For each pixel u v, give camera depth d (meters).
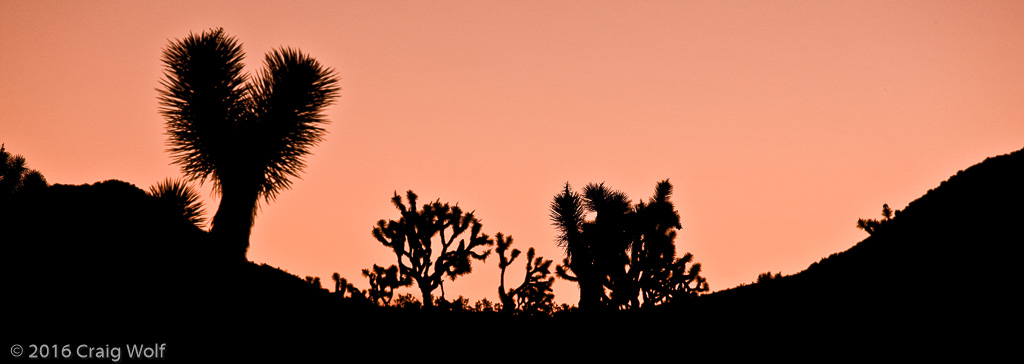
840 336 9.81
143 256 5.17
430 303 17.52
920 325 9.85
